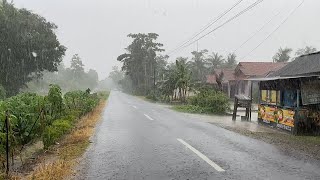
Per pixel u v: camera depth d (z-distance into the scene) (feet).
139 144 34.30
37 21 161.99
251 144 34.30
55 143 35.01
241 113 85.56
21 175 22.91
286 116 47.14
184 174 22.29
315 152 29.91
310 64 49.83
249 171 22.95
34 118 34.35
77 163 25.70
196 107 87.71
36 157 28.91
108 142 35.65
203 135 41.06
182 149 31.37
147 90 246.88
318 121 44.16
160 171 23.13
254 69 161.79
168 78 145.07
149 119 63.00
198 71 286.87
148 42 296.10
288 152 29.86
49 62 167.02
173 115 73.26
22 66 160.35
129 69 306.35
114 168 24.07
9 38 147.84
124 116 69.67
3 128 26.35
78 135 39.70
